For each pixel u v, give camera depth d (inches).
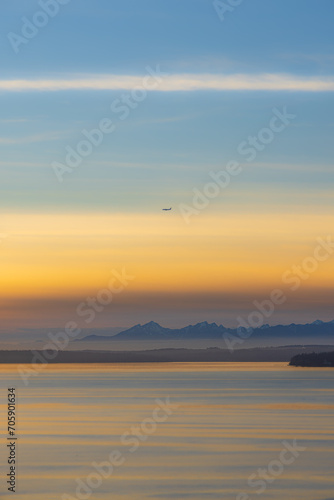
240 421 3907.5
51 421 4003.4
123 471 2283.5
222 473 2239.2
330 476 2186.3
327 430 3432.6
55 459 2522.1
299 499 1895.9
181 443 2945.4
